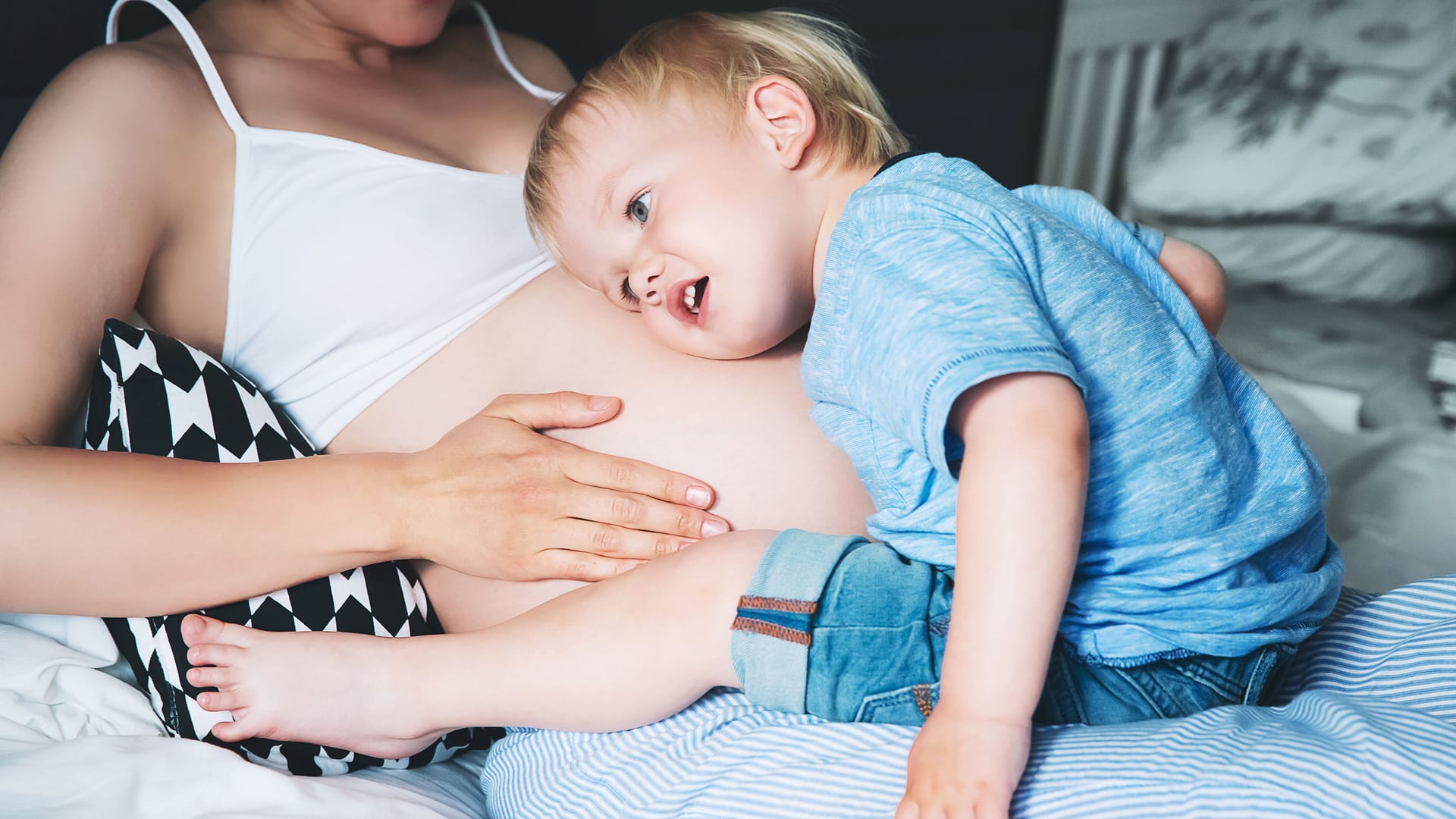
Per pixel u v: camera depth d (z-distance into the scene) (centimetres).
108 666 98
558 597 91
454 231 118
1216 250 245
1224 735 71
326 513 94
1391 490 151
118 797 79
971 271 78
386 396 114
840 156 101
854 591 82
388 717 90
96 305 100
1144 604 80
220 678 89
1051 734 76
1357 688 89
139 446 96
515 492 97
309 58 129
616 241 102
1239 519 85
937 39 265
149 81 108
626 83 103
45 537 86
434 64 143
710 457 104
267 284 112
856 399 83
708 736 86
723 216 96
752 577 83
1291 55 245
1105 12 296
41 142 101
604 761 88
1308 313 218
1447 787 63
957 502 75
